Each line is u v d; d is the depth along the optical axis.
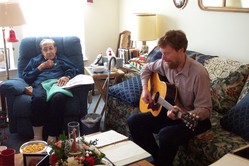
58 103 2.79
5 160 1.50
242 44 2.67
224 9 2.74
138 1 3.95
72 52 3.40
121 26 4.43
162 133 2.03
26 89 2.93
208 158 1.98
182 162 2.24
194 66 2.04
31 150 1.69
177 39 1.99
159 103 2.20
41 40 3.37
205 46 3.06
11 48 3.75
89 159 1.43
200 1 2.98
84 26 4.20
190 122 1.87
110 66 3.17
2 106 3.11
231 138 2.01
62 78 3.05
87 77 3.07
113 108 2.96
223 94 2.41
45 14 3.96
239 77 2.38
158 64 2.38
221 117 2.34
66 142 1.50
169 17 3.45
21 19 3.05
